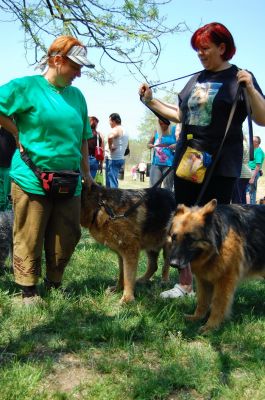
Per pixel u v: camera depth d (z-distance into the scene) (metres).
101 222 3.07
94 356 2.21
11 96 2.58
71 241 2.95
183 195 2.87
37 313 2.66
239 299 3.07
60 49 2.59
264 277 2.82
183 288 3.11
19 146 2.70
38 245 2.79
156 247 3.35
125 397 1.87
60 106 2.67
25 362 2.12
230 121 2.40
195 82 2.70
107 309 2.84
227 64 2.61
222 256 2.48
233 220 2.60
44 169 2.67
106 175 7.75
